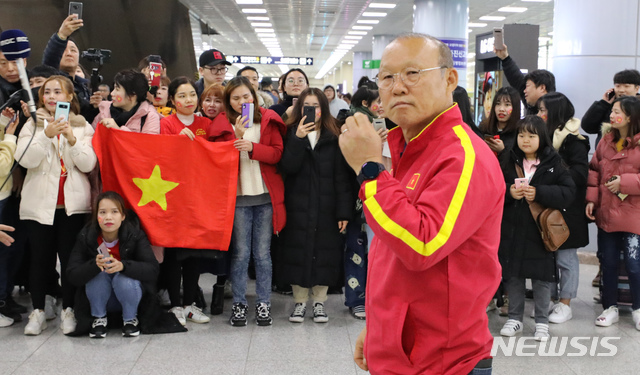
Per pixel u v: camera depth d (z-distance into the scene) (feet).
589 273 20.08
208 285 18.65
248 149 13.96
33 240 13.76
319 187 14.79
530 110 17.75
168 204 14.20
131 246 13.62
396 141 6.00
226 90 14.76
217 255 14.38
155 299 13.98
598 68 21.24
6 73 14.60
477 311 5.19
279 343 13.38
